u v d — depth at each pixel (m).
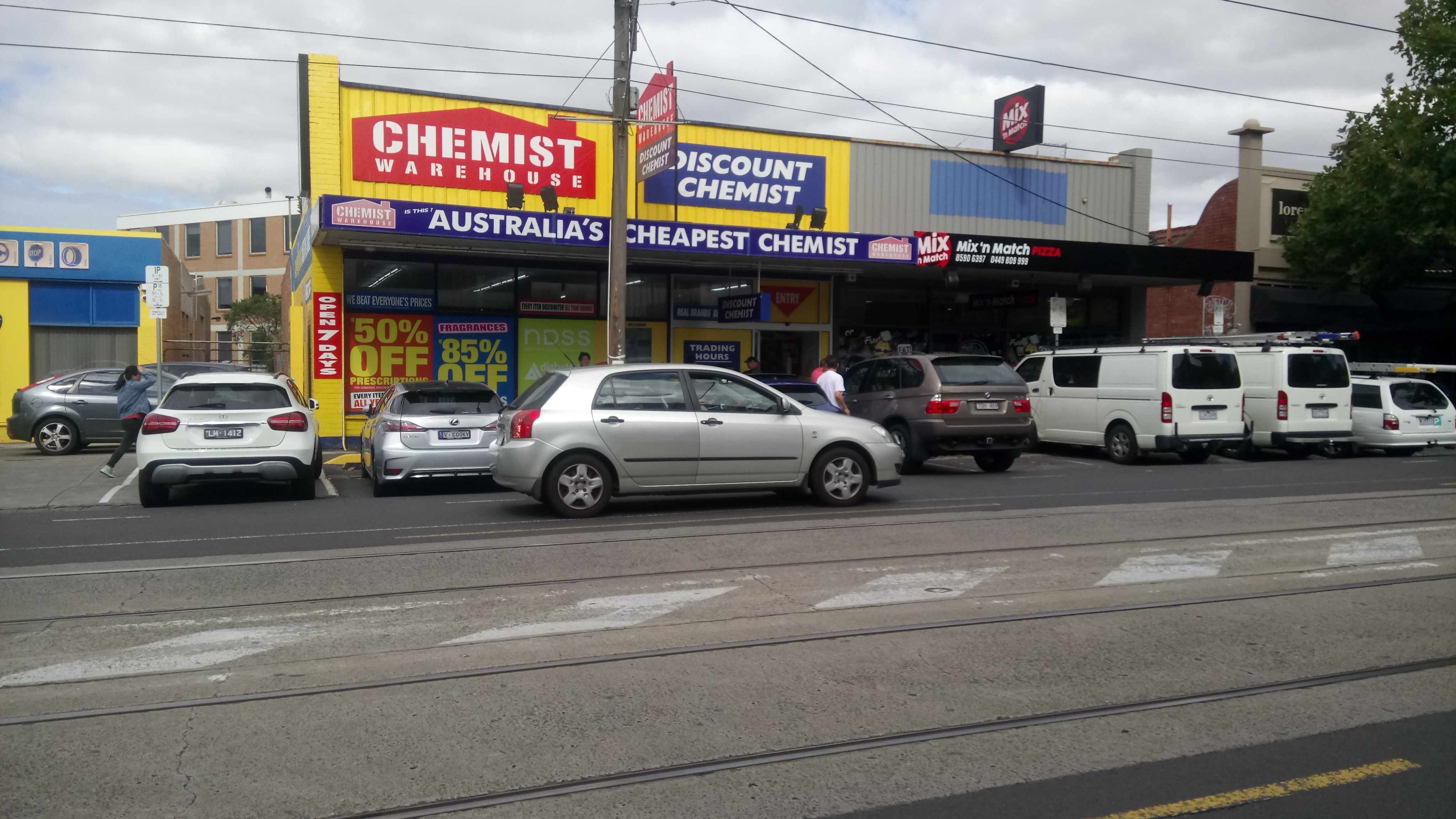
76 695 5.20
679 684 5.39
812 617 6.70
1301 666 5.73
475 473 12.68
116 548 9.02
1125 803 4.01
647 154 18.80
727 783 4.19
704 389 10.95
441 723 4.83
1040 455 19.28
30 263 22.61
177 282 32.59
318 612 6.77
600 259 19.84
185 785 4.16
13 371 22.44
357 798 4.04
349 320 18.66
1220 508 11.34
